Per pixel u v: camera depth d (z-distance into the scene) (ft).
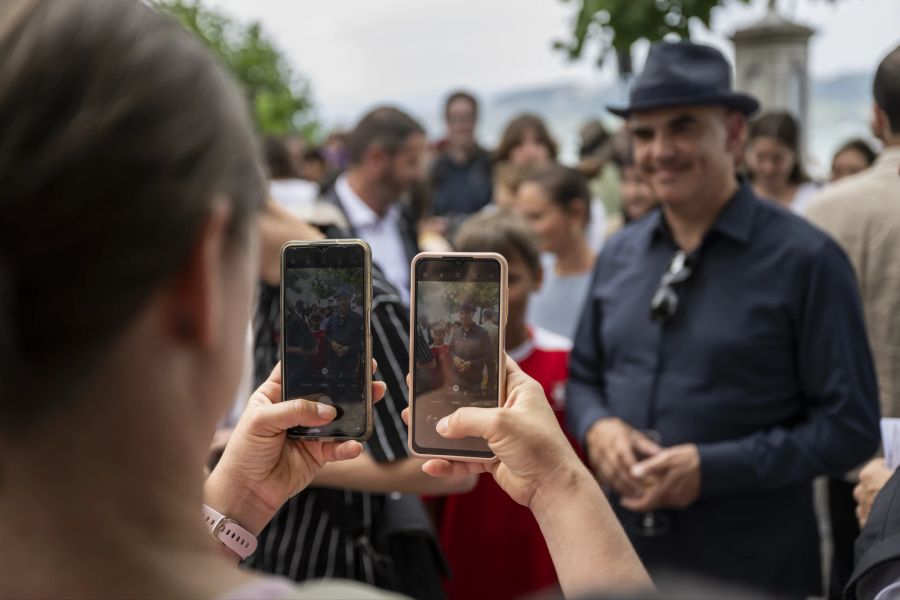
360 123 14.44
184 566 2.15
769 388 7.87
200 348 2.18
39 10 2.12
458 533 8.58
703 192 8.14
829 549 12.07
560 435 3.63
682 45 8.14
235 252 2.24
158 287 2.03
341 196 14.39
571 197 13.15
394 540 6.74
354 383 3.88
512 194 18.24
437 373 4.18
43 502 2.09
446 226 21.72
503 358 4.04
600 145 24.41
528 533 8.52
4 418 2.02
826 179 19.43
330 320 3.92
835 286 7.68
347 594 2.16
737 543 7.94
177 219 2.01
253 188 2.27
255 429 3.69
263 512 3.83
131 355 2.06
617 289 8.81
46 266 1.94
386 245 14.47
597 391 8.99
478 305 4.17
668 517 8.07
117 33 2.09
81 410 2.06
